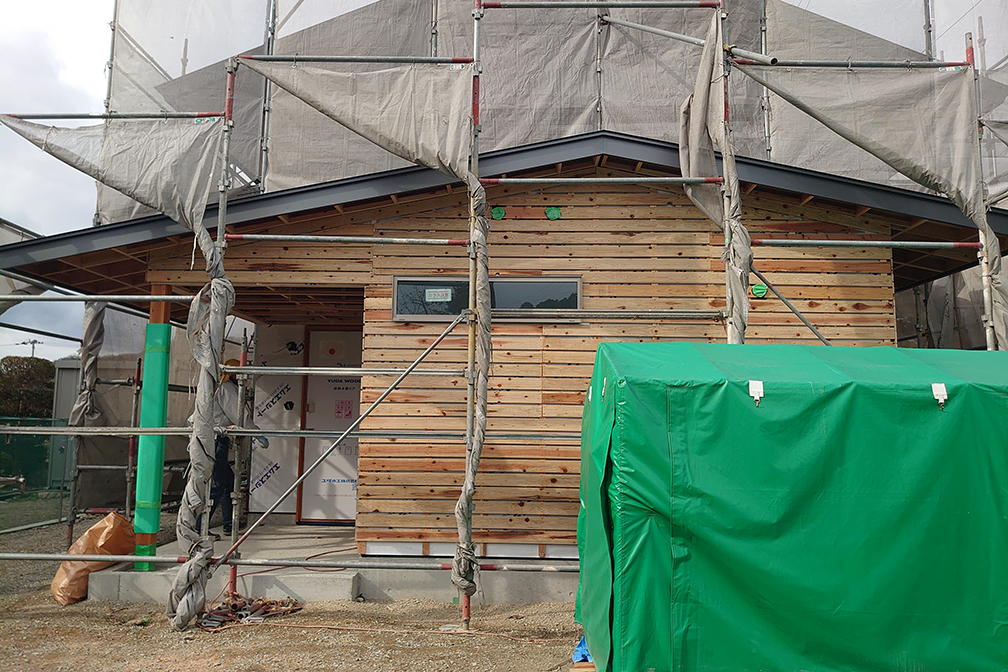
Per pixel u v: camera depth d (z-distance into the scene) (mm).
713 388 3574
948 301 10008
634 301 6695
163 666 4508
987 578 3408
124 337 10148
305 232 6824
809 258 6684
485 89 8305
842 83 5719
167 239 6492
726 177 5680
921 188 8000
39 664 4535
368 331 6719
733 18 8594
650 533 3455
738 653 3355
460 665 4570
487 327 5574
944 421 3555
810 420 3547
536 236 6777
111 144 5738
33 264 6883
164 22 7926
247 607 5785
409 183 6312
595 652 3779
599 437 3863
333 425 9422
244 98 7996
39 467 12094
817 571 3383
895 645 3348
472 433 5664
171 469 8336
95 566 6320
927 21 8406
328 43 8211
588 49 8398
